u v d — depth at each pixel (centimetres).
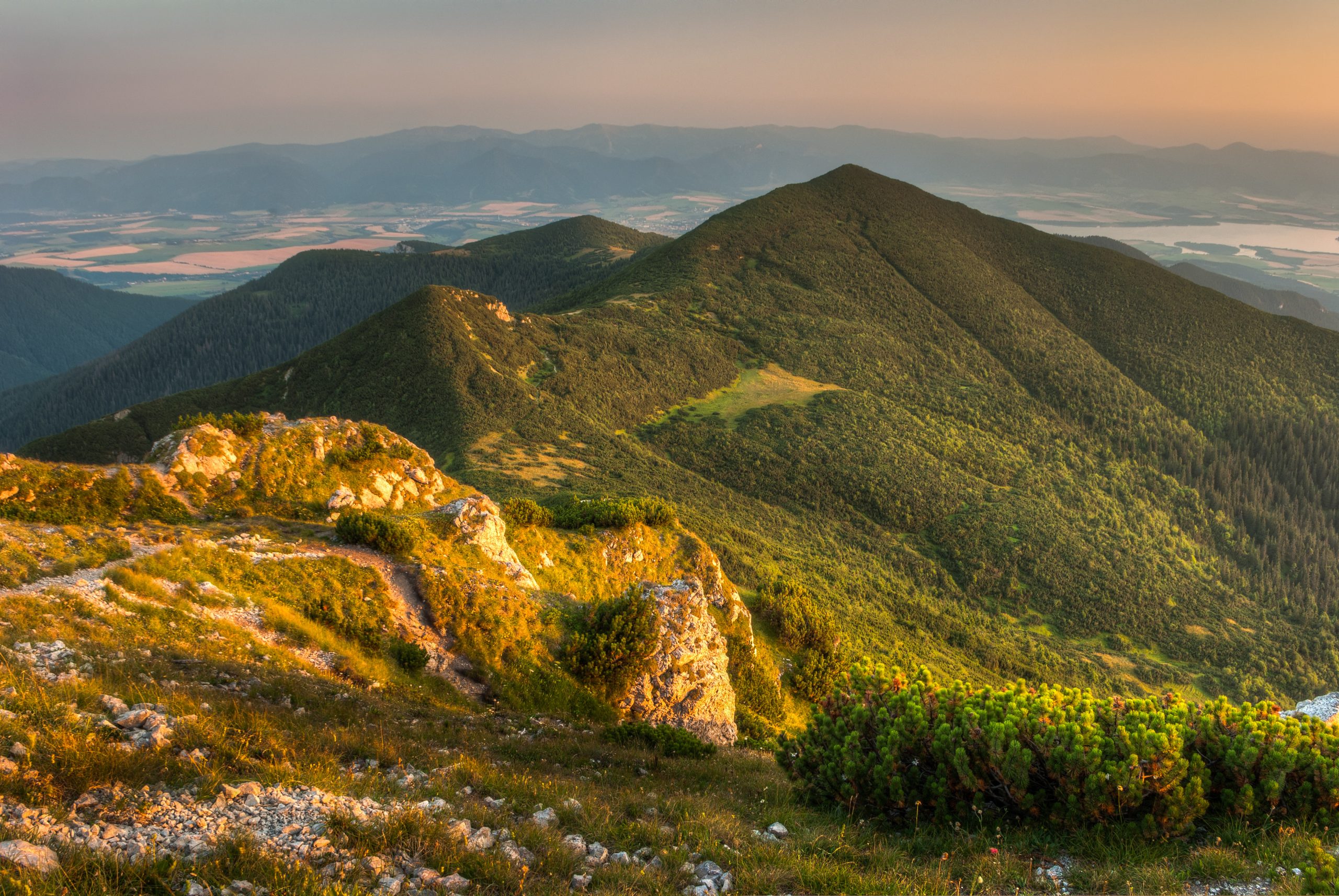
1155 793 1244
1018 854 1210
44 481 2741
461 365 19012
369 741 1533
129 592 2053
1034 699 1423
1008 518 18438
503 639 2778
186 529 2722
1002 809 1359
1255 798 1242
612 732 2230
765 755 2561
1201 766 1240
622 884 1027
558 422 18288
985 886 1101
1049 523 18550
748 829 1368
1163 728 1290
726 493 17600
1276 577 19800
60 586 1964
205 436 3375
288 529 3022
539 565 3966
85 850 857
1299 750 1259
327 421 4069
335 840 1002
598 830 1242
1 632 1566
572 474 15662
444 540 3234
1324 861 978
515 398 18550
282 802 1095
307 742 1395
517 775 1546
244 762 1214
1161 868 1097
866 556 16612
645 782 1759
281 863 911
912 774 1425
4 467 2694
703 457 19412
